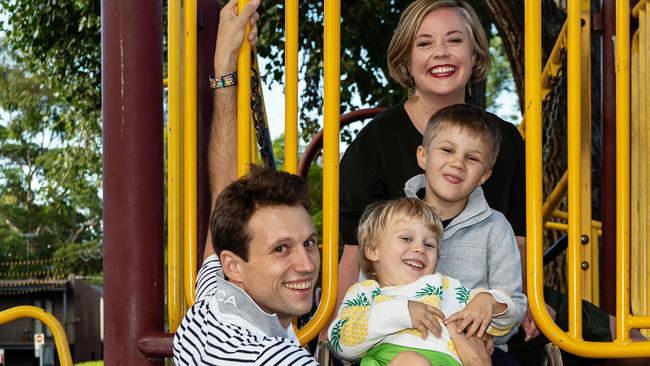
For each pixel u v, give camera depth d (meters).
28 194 30.08
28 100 19.09
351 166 2.82
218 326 1.88
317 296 3.19
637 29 2.98
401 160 2.78
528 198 2.27
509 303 2.41
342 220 2.80
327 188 2.31
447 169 2.54
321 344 2.44
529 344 2.86
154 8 2.60
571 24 2.28
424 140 2.63
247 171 2.38
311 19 8.80
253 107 2.56
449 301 2.45
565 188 4.08
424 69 2.78
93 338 35.53
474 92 7.49
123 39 2.57
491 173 2.75
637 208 2.77
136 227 2.53
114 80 2.56
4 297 30.97
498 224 2.62
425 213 2.49
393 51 2.86
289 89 2.33
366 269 2.58
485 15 8.80
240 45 2.46
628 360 2.60
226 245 1.94
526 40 2.29
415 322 2.31
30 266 31.00
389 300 2.38
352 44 8.66
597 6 7.95
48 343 30.89
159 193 2.57
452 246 2.59
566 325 2.78
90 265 31.48
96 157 11.02
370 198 2.78
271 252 1.90
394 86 8.80
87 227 31.34
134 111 2.55
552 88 3.67
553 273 7.65
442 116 2.58
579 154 2.27
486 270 2.59
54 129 11.89
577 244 2.26
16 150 29.28
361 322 2.38
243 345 1.83
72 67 9.77
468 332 2.34
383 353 2.36
